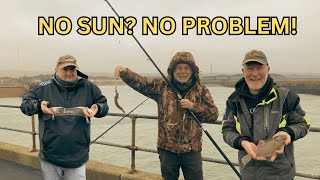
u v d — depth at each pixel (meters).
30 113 2.88
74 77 2.91
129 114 4.38
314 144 33.00
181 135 3.11
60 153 2.85
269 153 1.93
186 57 3.09
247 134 2.15
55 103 2.86
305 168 23.00
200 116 3.10
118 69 3.13
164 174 3.24
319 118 49.72
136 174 4.34
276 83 2.17
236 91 2.23
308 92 123.88
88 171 4.66
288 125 2.10
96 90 3.06
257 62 2.05
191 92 3.13
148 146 29.16
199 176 3.20
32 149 5.50
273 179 2.06
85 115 2.88
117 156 25.06
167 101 3.15
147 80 3.22
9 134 37.47
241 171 2.23
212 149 26.62
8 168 5.20
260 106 2.11
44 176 2.96
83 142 2.93
